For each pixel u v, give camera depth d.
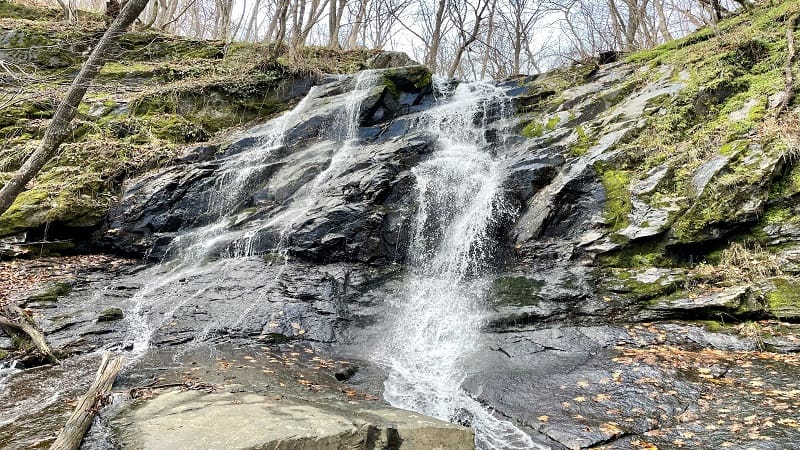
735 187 7.71
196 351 6.37
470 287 8.31
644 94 11.02
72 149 11.62
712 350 6.18
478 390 5.79
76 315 7.22
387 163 10.62
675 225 7.91
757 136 8.43
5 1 17.48
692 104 10.01
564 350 6.45
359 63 18.19
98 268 9.34
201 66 16.12
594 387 5.55
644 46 25.52
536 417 5.09
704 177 8.20
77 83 6.71
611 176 9.17
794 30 10.70
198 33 29.72
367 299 8.11
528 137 12.05
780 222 7.43
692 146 9.07
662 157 9.12
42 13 17.92
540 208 9.22
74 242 10.25
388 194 10.02
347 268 8.78
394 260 9.14
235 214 10.78
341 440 3.89
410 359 6.72
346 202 9.67
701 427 4.61
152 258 9.91
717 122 9.45
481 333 7.15
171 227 10.45
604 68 13.89
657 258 7.93
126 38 16.81
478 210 9.75
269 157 12.09
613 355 6.20
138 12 6.84
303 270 8.71
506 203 9.59
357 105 13.30
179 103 14.34
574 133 10.93
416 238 9.38
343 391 5.55
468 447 4.27
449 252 9.23
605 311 7.22
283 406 4.49
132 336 6.75
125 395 4.81
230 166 11.54
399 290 8.36
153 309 7.60
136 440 3.79
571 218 9.01
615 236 8.30
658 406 5.05
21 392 5.02
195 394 4.80
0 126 12.65
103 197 10.72
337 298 8.00
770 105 9.13
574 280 7.89
